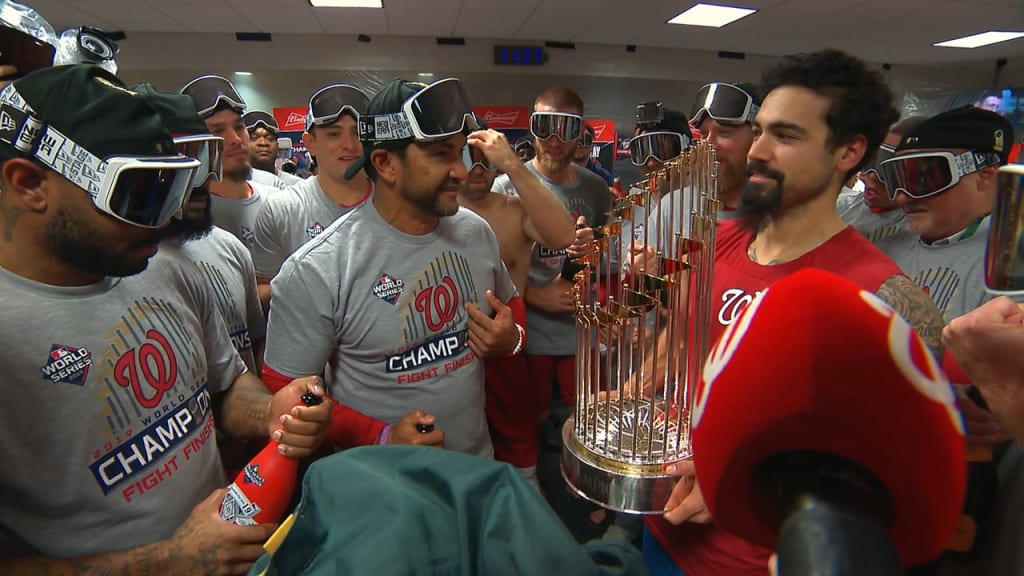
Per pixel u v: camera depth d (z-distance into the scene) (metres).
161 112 1.17
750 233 1.00
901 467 0.21
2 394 0.69
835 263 0.83
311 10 5.72
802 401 0.21
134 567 0.74
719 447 0.25
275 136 3.59
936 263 1.37
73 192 0.68
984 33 6.66
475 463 0.54
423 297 1.19
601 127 6.99
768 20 6.14
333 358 1.25
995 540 0.82
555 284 1.98
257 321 1.61
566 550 0.47
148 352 0.84
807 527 0.20
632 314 0.74
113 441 0.78
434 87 1.07
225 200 2.10
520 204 1.89
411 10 5.77
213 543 0.77
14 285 0.71
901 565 0.19
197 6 5.53
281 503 0.81
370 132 1.12
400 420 1.14
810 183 0.85
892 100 0.85
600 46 7.36
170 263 0.99
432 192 1.12
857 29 6.48
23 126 0.66
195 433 0.91
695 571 0.90
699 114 1.67
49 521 0.74
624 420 0.87
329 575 0.44
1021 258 0.48
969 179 1.29
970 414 0.81
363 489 0.50
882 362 0.20
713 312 0.95
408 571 0.43
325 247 1.15
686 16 6.07
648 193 0.77
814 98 0.82
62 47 1.11
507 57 7.12
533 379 2.11
